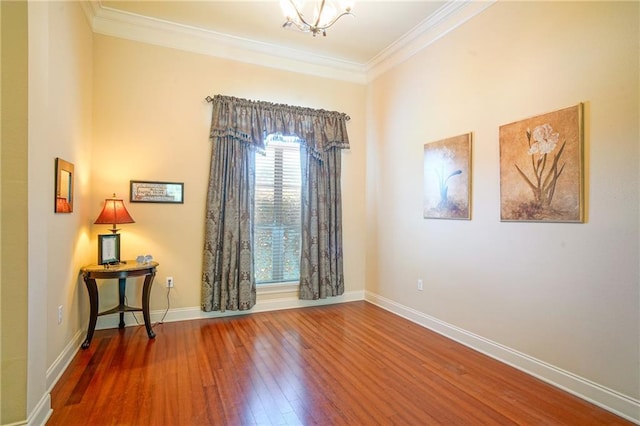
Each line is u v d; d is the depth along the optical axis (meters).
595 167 2.22
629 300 2.05
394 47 4.09
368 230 4.75
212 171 3.84
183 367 2.65
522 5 2.69
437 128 3.54
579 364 2.29
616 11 2.11
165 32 3.72
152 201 3.68
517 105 2.72
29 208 1.82
